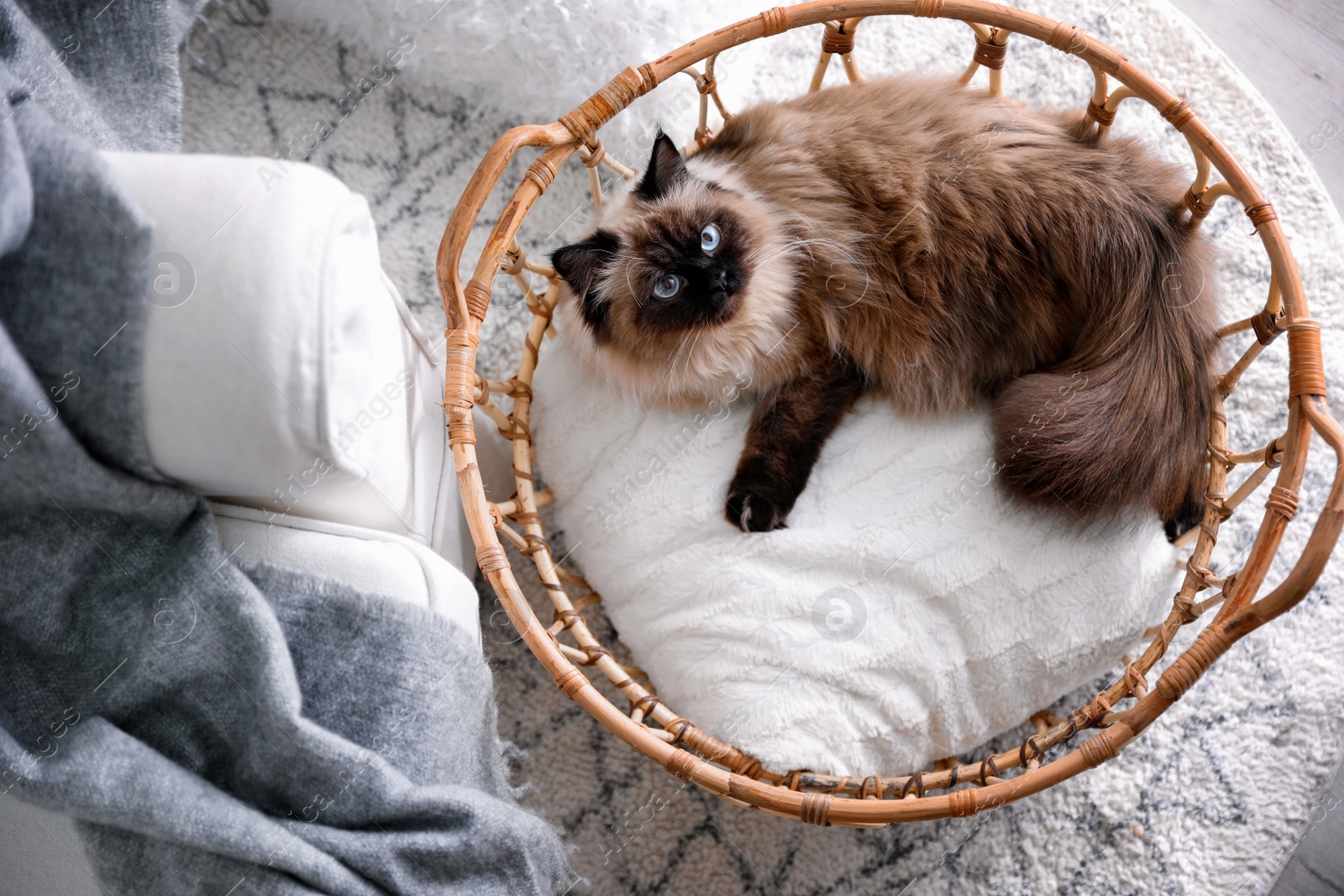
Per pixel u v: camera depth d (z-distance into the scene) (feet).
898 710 4.15
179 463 3.37
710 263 4.08
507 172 5.57
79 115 3.86
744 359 4.29
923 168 4.13
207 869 3.36
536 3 4.83
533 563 5.22
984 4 4.04
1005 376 4.43
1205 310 4.13
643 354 4.29
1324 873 4.70
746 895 4.72
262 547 3.73
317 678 3.60
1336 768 4.71
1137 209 4.03
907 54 5.52
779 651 4.15
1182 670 3.47
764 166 4.33
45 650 3.55
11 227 3.00
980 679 4.24
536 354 4.59
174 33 4.45
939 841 4.72
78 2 4.15
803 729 4.08
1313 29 5.52
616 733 3.67
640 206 4.24
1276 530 3.58
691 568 4.34
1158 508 4.17
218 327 3.03
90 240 3.09
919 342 4.28
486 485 4.83
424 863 3.49
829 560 4.26
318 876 3.32
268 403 3.10
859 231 4.21
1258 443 5.02
